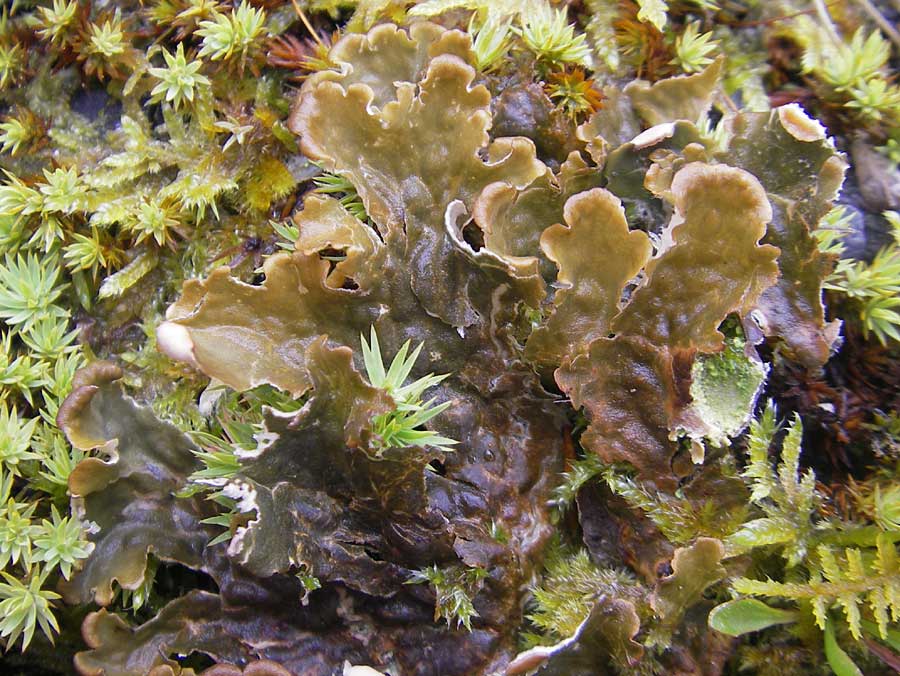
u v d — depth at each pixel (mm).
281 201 134
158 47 135
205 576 127
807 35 133
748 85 135
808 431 127
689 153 120
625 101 130
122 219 131
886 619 111
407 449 111
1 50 135
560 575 120
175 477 122
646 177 119
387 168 121
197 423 129
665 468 119
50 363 131
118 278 131
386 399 111
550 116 129
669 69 135
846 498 122
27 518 121
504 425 124
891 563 113
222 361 113
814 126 117
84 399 115
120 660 116
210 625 119
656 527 120
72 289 134
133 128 133
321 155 116
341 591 119
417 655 119
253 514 112
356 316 120
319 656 119
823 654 118
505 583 118
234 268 132
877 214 129
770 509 116
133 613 126
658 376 117
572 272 115
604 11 135
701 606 116
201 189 130
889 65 134
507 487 122
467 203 122
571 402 120
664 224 125
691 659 116
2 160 136
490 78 132
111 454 116
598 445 119
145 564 119
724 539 116
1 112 137
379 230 122
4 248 131
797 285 118
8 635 125
